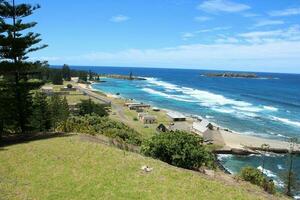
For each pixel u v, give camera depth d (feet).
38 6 109.91
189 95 565.94
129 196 60.23
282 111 402.93
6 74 112.27
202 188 66.03
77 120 180.34
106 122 183.62
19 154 82.69
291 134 278.67
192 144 96.22
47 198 58.95
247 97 551.18
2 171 71.41
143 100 490.90
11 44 106.83
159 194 61.46
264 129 298.76
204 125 263.90
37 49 114.32
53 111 222.28
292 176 152.05
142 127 278.26
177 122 310.86
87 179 66.90
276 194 97.81
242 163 199.11
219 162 194.39
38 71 120.67
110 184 64.80
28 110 126.52
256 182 103.40
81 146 87.66
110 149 86.33
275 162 200.64
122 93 582.76
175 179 69.21
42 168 72.79
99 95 510.99
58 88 577.43
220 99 515.50
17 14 108.06
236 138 253.03
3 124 119.85
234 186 74.38
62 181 65.92
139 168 73.51
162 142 94.27
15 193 60.54
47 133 114.73
